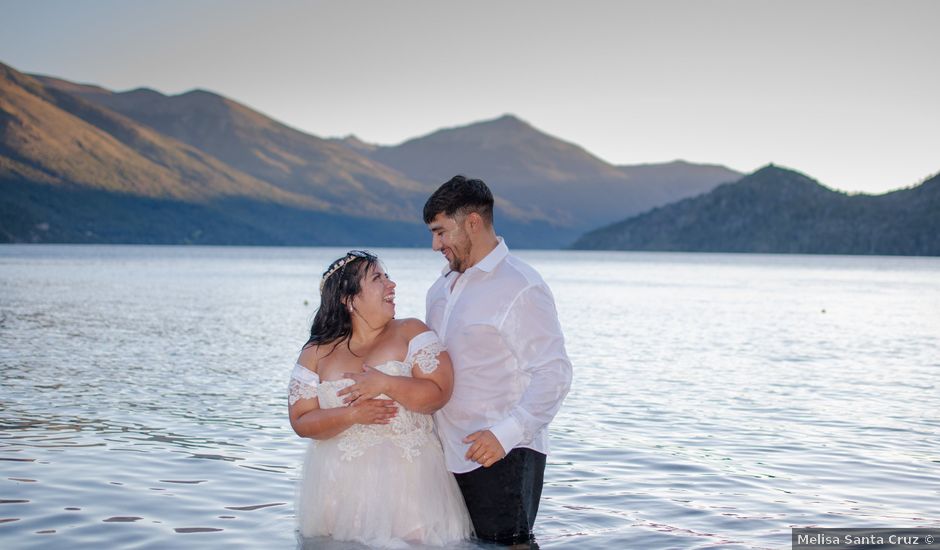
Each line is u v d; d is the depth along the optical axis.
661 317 28.78
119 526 5.43
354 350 5.04
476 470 5.00
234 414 9.72
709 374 14.12
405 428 4.97
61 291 39.84
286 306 31.30
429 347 4.91
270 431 8.73
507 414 4.91
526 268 4.95
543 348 4.84
